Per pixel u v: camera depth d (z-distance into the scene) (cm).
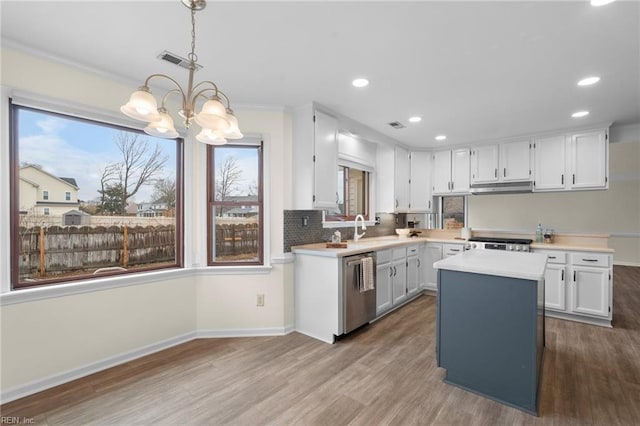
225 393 215
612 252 341
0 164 203
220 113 146
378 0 162
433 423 184
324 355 274
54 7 167
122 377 235
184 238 304
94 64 235
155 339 280
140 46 209
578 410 196
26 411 194
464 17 176
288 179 333
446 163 505
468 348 219
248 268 316
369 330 336
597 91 281
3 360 204
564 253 371
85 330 239
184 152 303
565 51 213
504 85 270
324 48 211
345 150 418
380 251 370
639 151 689
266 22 181
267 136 323
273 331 323
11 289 212
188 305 304
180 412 194
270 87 278
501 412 195
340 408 198
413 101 310
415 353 279
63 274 239
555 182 412
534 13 172
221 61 230
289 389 220
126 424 183
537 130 413
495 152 460
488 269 208
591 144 389
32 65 214
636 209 695
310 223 365
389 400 207
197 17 176
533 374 195
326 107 329
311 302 322
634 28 185
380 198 484
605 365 255
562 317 375
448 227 538
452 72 246
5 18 178
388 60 228
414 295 461
